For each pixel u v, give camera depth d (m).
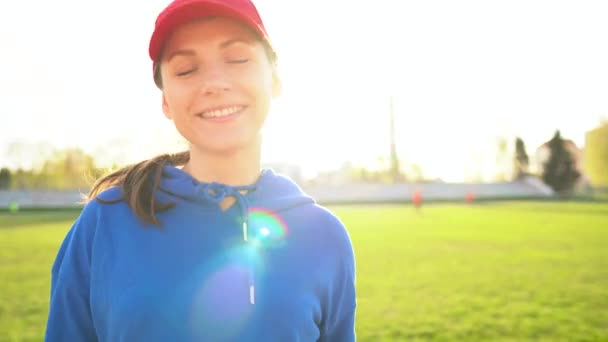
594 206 41.75
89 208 1.53
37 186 58.75
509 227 21.62
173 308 1.33
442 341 5.78
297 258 1.49
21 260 12.05
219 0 1.41
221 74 1.41
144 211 1.41
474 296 8.10
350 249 1.66
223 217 1.46
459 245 15.24
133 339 1.31
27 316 6.75
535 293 8.30
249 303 1.38
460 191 62.19
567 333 6.06
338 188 57.44
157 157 1.64
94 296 1.40
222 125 1.43
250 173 1.58
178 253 1.39
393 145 70.19
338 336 1.65
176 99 1.45
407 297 8.04
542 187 65.88
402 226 22.44
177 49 1.43
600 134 66.81
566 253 13.28
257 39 1.48
